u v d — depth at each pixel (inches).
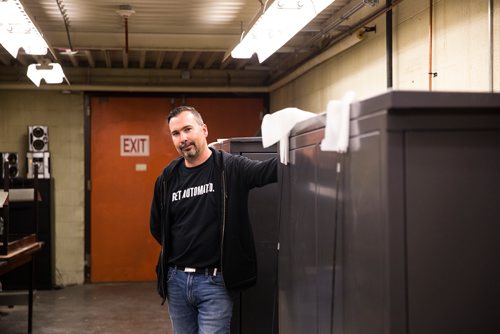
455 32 131.0
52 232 283.3
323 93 224.5
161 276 109.6
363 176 51.8
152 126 301.0
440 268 48.6
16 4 133.6
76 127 295.9
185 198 106.4
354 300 54.3
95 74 297.3
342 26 193.2
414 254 48.2
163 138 301.4
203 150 106.8
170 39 217.3
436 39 139.5
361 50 187.0
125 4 180.1
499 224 48.9
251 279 106.3
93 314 232.8
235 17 197.2
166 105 301.7
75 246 295.9
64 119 294.7
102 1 177.6
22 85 284.8
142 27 210.7
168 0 176.9
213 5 182.4
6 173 182.2
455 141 48.8
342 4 181.0
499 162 49.0
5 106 289.9
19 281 276.5
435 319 48.7
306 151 69.3
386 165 47.7
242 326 128.3
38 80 204.7
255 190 127.8
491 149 49.2
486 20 118.8
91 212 297.0
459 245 49.1
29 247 197.9
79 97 296.2
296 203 74.4
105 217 297.7
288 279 79.4
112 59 287.9
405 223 48.0
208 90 299.1
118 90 294.4
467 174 49.1
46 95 293.3
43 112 293.0
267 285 127.9
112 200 298.2
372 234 50.3
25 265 276.8
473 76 124.2
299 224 72.8
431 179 48.2
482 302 49.3
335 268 59.1
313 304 67.0
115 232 298.2
